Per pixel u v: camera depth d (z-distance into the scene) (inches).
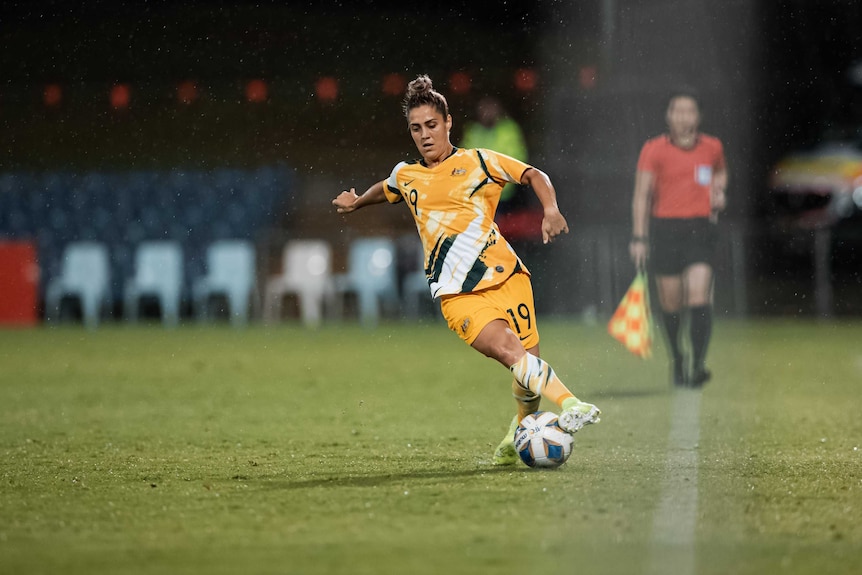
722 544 550.0
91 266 2655.0
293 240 2714.1
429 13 2684.5
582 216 2581.2
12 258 2667.3
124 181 2842.0
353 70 2763.3
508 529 578.2
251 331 2458.2
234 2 2753.4
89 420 1136.8
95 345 2128.4
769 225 2667.3
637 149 2532.0
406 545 544.4
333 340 2229.3
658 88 2460.6
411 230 2842.0
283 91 2790.4
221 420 1125.7
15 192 2844.5
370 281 2640.3
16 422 1125.1
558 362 1702.8
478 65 2655.0
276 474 770.2
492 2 2635.3
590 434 985.5
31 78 2856.8
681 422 1069.8
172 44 2810.0
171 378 1562.5
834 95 2600.9
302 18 2743.6
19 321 2662.4
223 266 2645.2
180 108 2829.7
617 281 2486.5
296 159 2812.5
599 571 500.7
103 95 2861.7
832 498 664.4
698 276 1327.5
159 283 2667.3
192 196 2839.6
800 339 2128.4
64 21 2824.8
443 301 765.9
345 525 590.6
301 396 1339.8
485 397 1318.9
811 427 1041.5
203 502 661.9
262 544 550.6
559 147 2588.6
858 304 2667.3
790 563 516.1
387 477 747.4
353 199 798.5
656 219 1332.4
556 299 2534.5
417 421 1104.8
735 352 1884.8
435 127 758.5
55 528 595.5
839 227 2659.9
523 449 765.9
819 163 2682.1
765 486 705.0
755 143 2667.3
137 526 597.6
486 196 758.5
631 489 689.6
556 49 2586.1
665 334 1368.1
